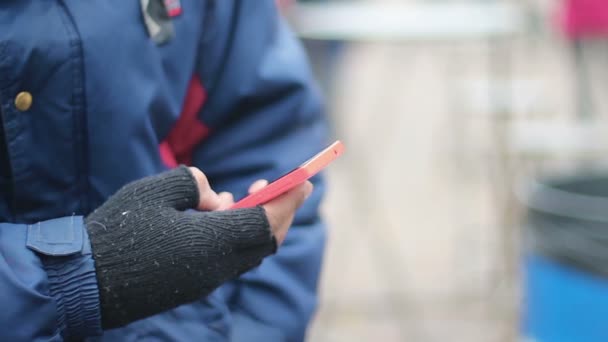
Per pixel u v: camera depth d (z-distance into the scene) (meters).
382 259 6.11
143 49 1.98
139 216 1.88
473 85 5.86
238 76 2.09
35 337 1.83
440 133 9.23
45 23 1.92
